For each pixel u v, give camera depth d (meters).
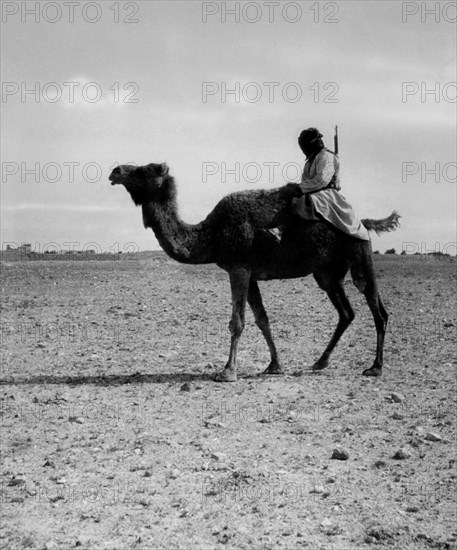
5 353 13.47
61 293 21.67
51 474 7.58
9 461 7.97
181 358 13.04
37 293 21.66
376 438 8.74
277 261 11.34
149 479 7.45
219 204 11.39
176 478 7.47
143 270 29.11
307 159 11.59
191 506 6.83
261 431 8.94
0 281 24.80
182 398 10.31
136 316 17.36
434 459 8.08
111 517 6.62
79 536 6.27
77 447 8.38
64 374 11.84
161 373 11.88
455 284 23.95
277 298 20.50
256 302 11.68
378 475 7.62
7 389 10.81
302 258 11.38
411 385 11.08
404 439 8.70
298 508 6.81
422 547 6.14
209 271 29.08
